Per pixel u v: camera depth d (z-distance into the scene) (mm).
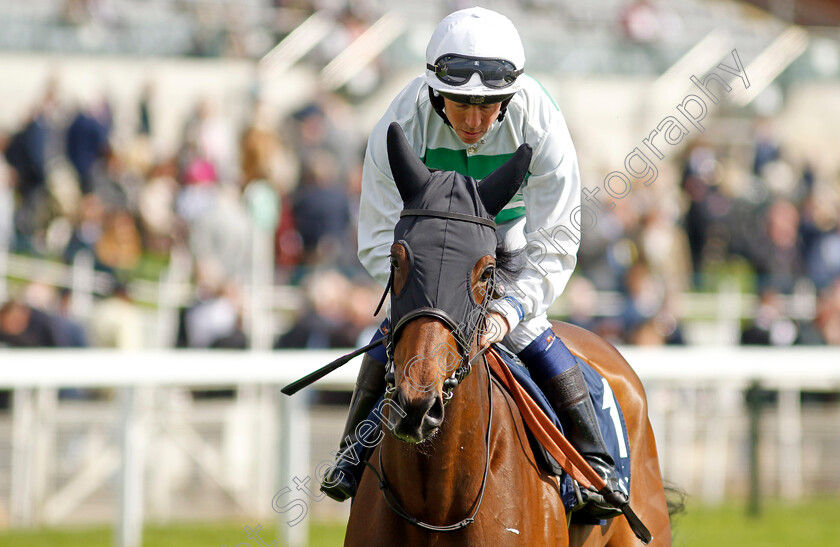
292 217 17656
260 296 15062
